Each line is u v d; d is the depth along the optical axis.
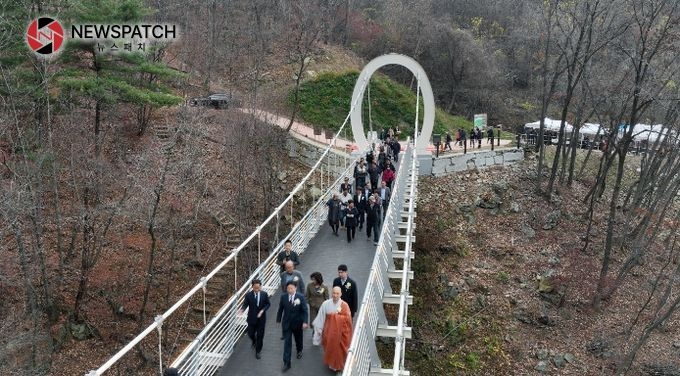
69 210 20.69
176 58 36.91
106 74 20.55
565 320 23.39
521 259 26.20
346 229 18.25
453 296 23.88
